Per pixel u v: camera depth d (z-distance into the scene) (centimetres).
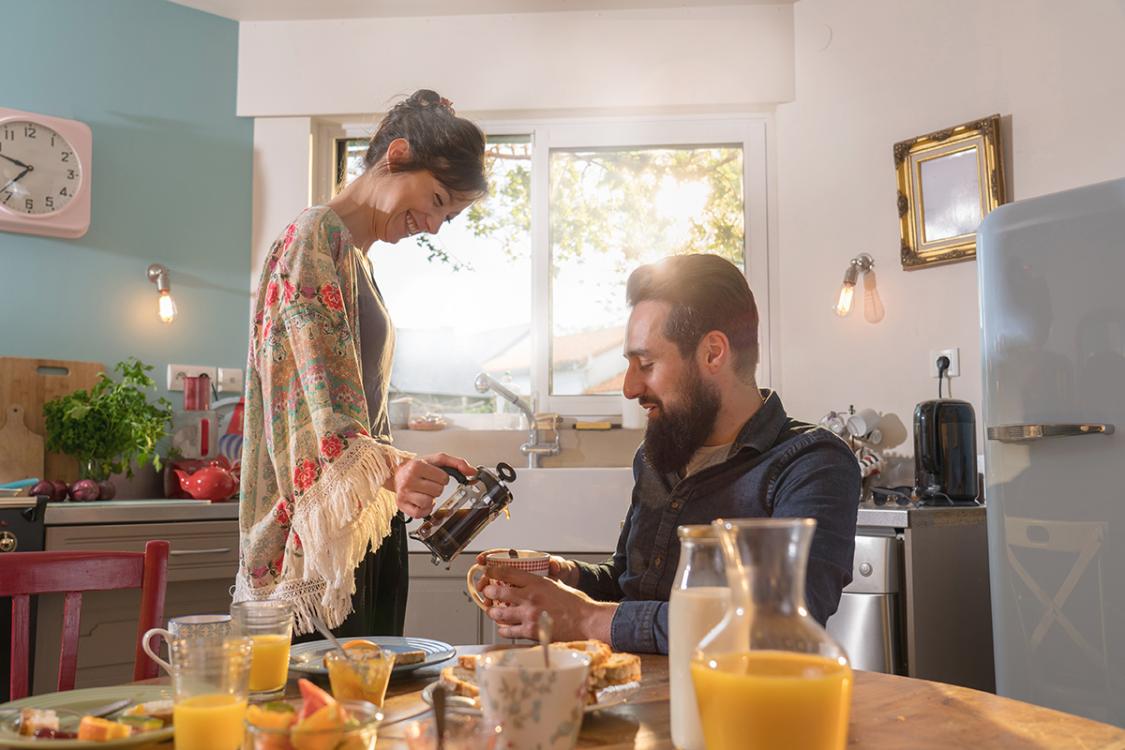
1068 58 272
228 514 288
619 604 124
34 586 137
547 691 74
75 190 320
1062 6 274
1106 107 263
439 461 143
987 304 212
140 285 335
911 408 306
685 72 349
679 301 141
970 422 268
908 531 241
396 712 96
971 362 291
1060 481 196
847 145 328
